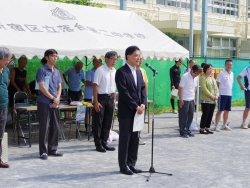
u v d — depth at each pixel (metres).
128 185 6.67
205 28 19.70
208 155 9.09
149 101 11.67
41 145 8.43
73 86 12.45
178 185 6.76
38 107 8.37
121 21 11.87
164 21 22.23
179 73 16.17
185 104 11.15
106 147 9.35
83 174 7.29
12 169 7.57
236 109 18.69
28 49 8.90
